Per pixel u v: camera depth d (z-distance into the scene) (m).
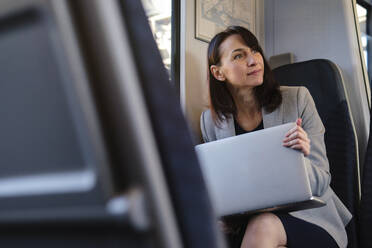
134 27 0.27
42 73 0.23
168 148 0.27
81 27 0.23
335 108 1.74
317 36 2.16
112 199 0.23
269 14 2.35
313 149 1.48
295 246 1.25
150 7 1.78
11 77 0.24
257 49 1.62
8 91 0.24
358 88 2.00
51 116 0.24
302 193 1.08
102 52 0.23
